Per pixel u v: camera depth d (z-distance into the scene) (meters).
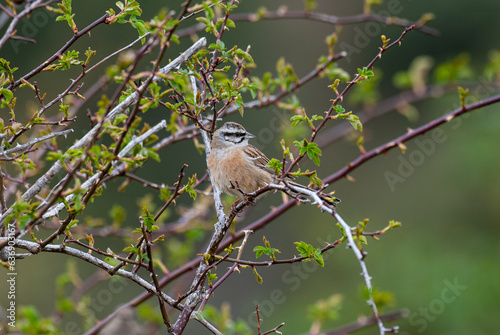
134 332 7.70
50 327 6.16
